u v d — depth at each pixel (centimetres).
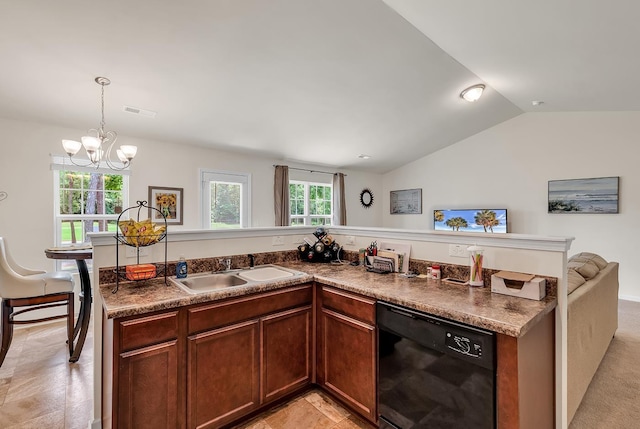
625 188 440
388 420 171
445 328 145
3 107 320
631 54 246
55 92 300
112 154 401
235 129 423
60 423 192
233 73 301
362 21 250
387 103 406
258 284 193
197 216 469
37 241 356
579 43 238
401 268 230
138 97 321
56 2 200
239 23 238
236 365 182
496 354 130
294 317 210
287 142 488
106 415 168
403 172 705
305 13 237
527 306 150
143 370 151
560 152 492
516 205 536
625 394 222
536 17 210
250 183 529
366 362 184
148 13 217
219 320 175
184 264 211
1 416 199
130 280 189
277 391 201
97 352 182
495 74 339
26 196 350
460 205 607
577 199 477
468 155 594
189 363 165
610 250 452
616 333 328
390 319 169
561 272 162
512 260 180
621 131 443
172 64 275
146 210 423
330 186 660
